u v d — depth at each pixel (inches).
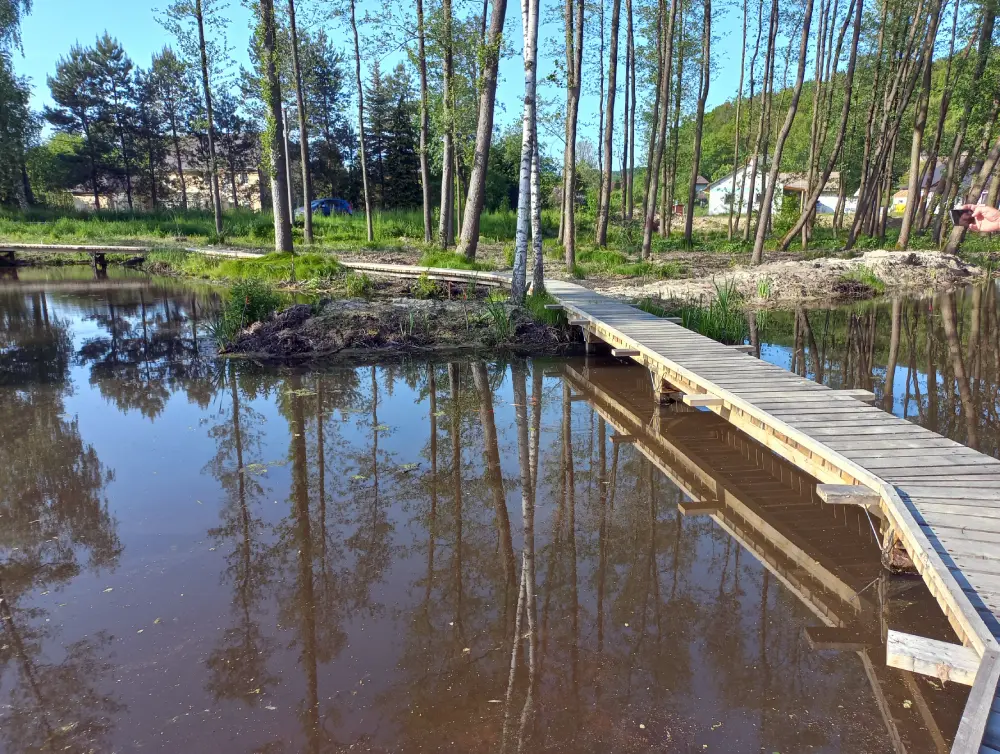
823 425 203.8
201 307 549.0
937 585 124.6
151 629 140.0
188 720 113.8
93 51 1478.8
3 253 871.7
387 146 1558.8
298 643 134.9
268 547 175.2
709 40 850.8
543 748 106.1
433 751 105.9
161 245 900.0
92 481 216.7
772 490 213.2
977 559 130.6
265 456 239.1
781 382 252.4
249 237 968.3
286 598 151.4
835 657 129.6
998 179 689.6
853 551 172.9
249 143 1664.6
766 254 802.8
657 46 913.5
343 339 399.2
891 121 852.6
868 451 182.7
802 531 184.9
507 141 1432.1
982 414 269.9
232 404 300.0
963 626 113.2
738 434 264.7
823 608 146.9
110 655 131.7
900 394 296.8
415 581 158.4
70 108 1505.9
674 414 290.4
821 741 107.3
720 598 150.8
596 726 111.0
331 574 161.6
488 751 105.5
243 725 112.3
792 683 121.7
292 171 1567.4
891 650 111.0
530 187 439.5
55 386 328.5
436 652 131.6
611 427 273.1
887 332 424.8
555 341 409.7
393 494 208.4
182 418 280.1
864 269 599.5
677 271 647.8
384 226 1077.1
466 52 658.2
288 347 391.2
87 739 109.9
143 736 110.3
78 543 177.2
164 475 221.6
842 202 1066.1
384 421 277.4
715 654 130.3
